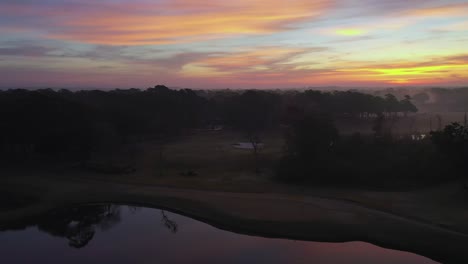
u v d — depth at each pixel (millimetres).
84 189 47875
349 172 48750
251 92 118500
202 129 112438
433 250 28453
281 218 35812
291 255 28703
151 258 28812
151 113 98438
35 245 32594
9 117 62750
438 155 49062
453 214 35219
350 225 33625
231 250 29859
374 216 35500
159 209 41094
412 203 39250
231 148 76750
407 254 28469
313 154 52469
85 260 28891
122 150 73875
